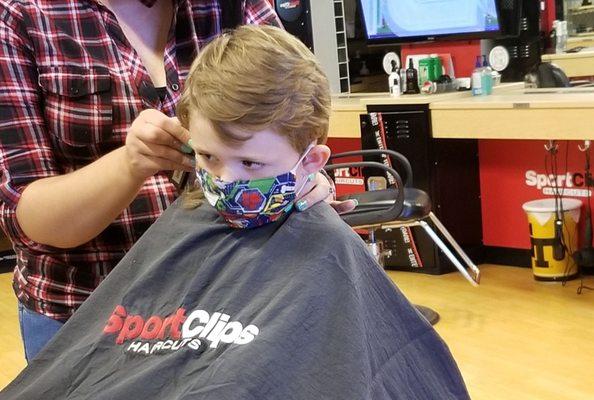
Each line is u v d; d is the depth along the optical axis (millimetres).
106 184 1186
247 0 1459
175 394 1062
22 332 1409
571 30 4285
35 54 1273
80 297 1355
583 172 4195
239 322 1084
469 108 3975
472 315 3785
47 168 1279
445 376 1141
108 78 1307
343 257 1097
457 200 4492
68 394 1160
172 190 1365
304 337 1045
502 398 2934
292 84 1030
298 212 1146
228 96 1011
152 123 1129
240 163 1077
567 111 3584
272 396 1009
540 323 3621
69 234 1230
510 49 4461
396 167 4355
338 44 5188
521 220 4484
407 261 4531
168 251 1206
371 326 1085
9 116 1245
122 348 1159
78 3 1306
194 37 1387
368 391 1020
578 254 4121
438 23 4680
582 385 2986
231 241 1170
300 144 1084
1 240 5316
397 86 4473
